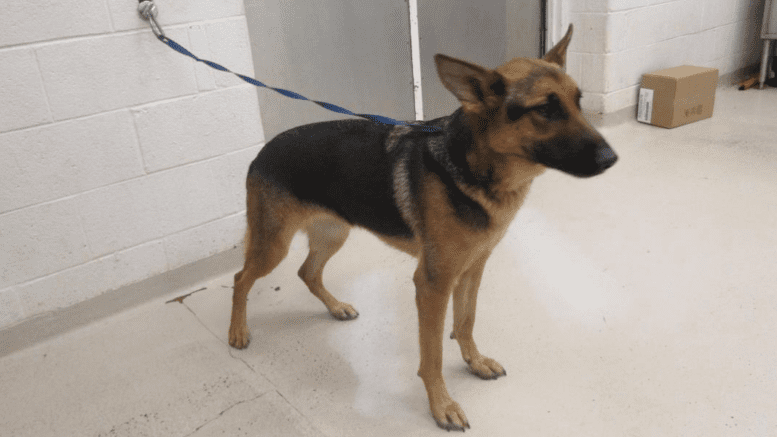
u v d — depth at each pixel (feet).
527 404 6.90
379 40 13.80
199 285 10.25
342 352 8.15
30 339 8.69
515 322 8.52
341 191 7.00
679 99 16.20
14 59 7.72
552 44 17.16
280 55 12.52
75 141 8.47
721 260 9.76
